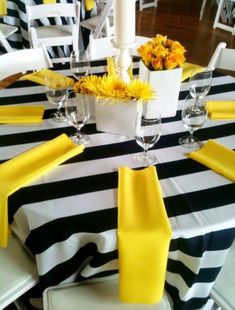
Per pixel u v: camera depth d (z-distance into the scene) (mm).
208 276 915
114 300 903
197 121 1033
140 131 980
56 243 822
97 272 908
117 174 929
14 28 2521
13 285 931
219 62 1649
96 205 827
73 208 816
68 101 1091
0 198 843
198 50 3582
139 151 1021
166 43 1124
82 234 800
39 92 1340
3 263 983
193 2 5125
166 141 1065
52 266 880
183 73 1478
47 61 1652
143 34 3975
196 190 873
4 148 1026
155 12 4680
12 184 869
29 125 1140
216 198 848
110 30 2266
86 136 1089
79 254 869
